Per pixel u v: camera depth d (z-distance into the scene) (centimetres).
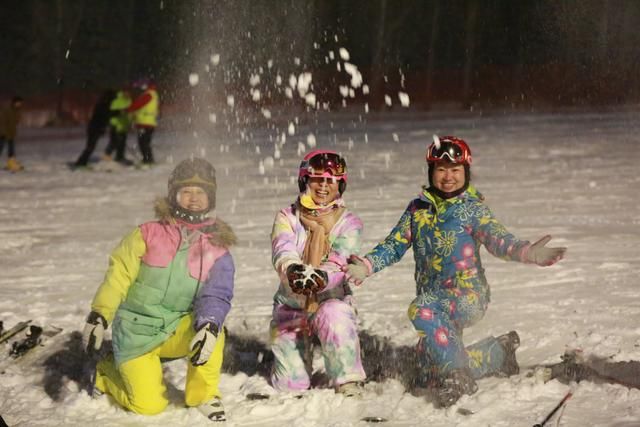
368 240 1228
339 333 604
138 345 595
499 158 2380
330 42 5362
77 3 5247
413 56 5766
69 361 736
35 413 614
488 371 626
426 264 637
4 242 1342
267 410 595
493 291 902
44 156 2884
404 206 1585
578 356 627
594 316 779
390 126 3794
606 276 952
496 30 5488
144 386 597
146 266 593
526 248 586
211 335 569
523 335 727
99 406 620
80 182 2178
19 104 2483
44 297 970
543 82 5228
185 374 679
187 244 596
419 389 614
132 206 1759
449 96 5494
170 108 4378
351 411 583
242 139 3284
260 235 1333
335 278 623
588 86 5062
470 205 627
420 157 2523
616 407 559
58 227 1512
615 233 1245
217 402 595
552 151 2517
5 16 5106
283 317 633
